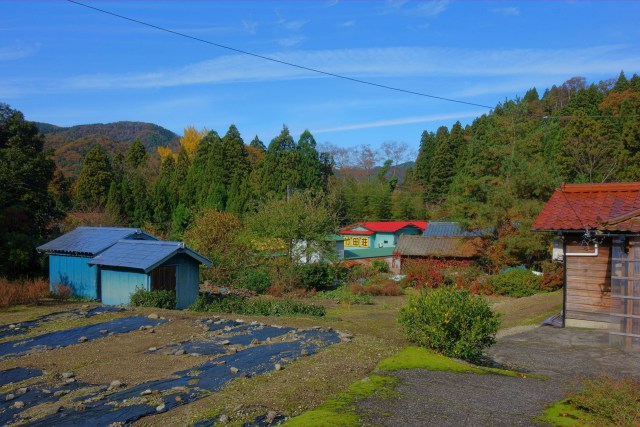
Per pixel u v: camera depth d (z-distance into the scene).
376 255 44.59
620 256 11.44
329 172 67.00
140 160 65.50
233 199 48.16
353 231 51.53
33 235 26.64
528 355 10.82
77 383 8.11
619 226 11.25
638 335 11.17
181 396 6.96
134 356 9.85
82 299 19.58
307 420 5.66
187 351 10.05
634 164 37.19
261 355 9.34
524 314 17.36
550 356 10.68
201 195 52.06
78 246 20.25
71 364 9.41
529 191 31.03
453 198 33.81
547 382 8.10
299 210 30.75
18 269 23.05
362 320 15.77
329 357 8.94
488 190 31.81
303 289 27.52
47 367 9.23
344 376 7.75
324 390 7.00
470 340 8.89
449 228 40.88
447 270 32.16
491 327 9.17
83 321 13.98
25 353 10.46
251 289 26.44
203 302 17.72
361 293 27.48
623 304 11.36
